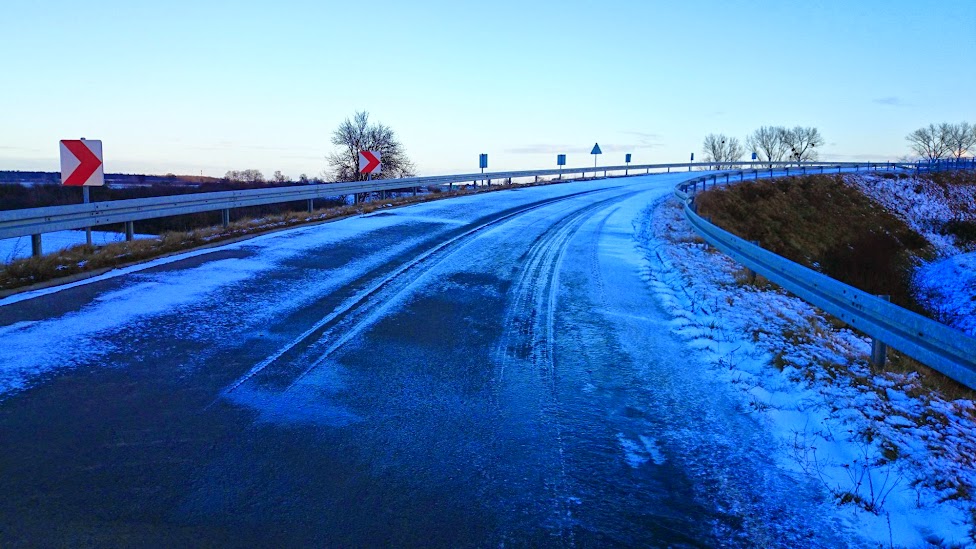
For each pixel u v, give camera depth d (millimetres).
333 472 4246
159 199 12758
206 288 8828
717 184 39562
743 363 6840
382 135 53281
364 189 22047
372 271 10672
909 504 4121
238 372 5898
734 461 4660
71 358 5910
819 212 39469
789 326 8703
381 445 4668
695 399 5816
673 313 8883
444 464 4434
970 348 5305
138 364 5918
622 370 6523
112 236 19109
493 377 6176
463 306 8805
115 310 7504
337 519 3715
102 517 3598
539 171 41938
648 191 35531
